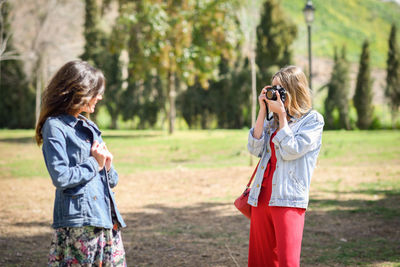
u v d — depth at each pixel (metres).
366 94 36.22
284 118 2.74
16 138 25.75
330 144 19.05
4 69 37.62
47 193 8.92
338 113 36.47
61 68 2.46
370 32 61.91
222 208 7.18
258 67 36.62
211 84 37.22
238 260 4.35
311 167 2.82
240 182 9.97
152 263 4.33
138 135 26.45
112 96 37.56
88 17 37.75
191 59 25.31
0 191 9.12
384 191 8.35
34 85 38.16
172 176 11.26
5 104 38.44
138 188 9.53
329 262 4.21
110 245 2.47
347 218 6.22
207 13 24.64
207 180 10.43
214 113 37.28
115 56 37.44
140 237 5.41
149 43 24.09
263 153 2.97
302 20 62.81
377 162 13.21
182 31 23.97
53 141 2.29
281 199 2.72
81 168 2.31
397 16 66.88
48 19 16.56
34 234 5.64
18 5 15.20
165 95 36.59
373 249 4.63
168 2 24.69
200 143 20.31
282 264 2.67
